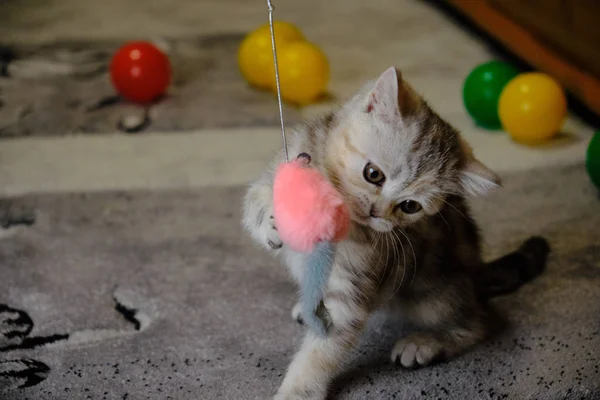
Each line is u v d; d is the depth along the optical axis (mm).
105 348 933
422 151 897
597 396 903
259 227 900
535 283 985
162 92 1232
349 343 901
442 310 936
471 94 1166
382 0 1490
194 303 969
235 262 1007
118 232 1036
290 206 830
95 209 1061
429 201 906
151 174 1106
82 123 1184
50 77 1268
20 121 1183
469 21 1384
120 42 1352
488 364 923
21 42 1344
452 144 918
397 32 1381
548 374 916
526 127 1129
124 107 1214
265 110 1208
